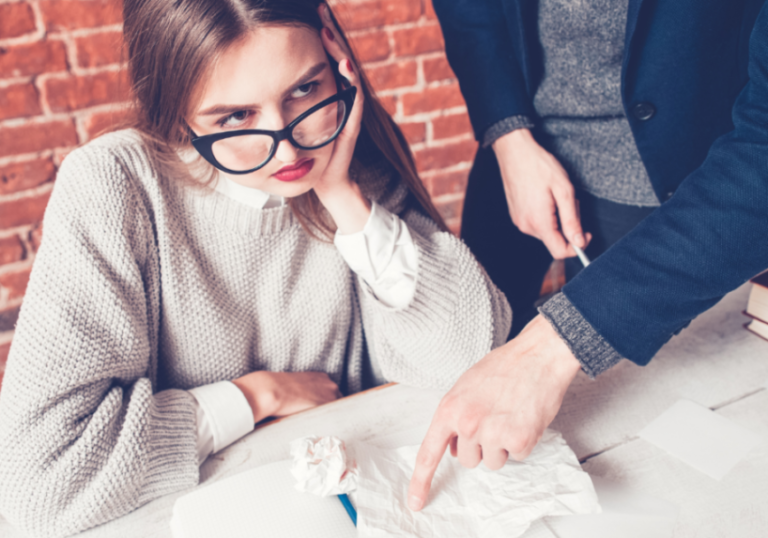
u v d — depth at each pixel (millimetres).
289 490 565
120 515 580
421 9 1711
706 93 755
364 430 663
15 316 1586
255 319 820
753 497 547
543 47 855
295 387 773
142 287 678
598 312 546
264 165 607
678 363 740
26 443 563
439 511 531
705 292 530
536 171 870
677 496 553
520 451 531
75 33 1426
